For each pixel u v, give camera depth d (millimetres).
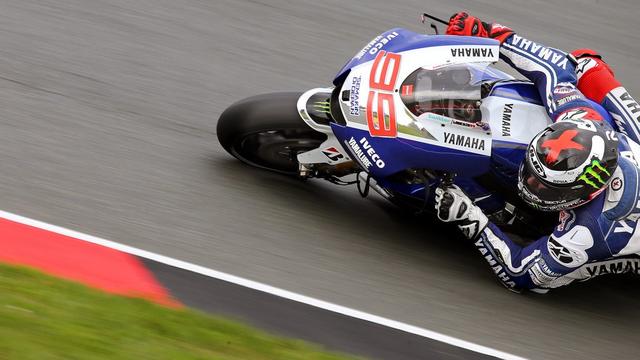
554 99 19672
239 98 25312
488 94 19797
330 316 17984
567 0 35125
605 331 19781
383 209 22219
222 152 22875
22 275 16453
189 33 27922
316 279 19031
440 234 21750
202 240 19453
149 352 15117
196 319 16406
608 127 19062
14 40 25484
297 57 28109
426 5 32594
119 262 18156
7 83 23625
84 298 16219
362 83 19516
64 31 26438
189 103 24531
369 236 20938
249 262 19078
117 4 28516
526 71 20469
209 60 26812
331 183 22703
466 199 19641
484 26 21109
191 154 22500
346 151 19594
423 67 19562
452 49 19844
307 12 30688
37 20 26688
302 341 16719
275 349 16172
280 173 22375
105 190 20422
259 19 29641
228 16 29375
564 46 31812
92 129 22547
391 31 20594
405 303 18984
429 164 19266
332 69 27969
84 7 27922
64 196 19906
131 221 19562
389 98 19266
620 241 18812
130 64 25625
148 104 24062
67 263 17766
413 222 21953
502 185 20141
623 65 31609
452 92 19328
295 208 21266
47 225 18812
